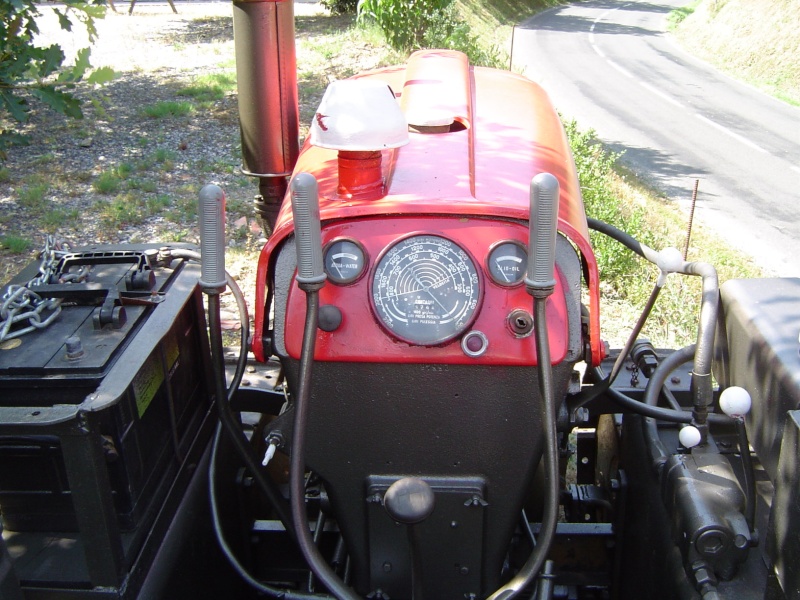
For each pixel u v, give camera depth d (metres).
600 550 2.88
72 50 13.80
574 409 2.51
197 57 13.73
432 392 2.08
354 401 2.11
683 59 22.66
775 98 17.81
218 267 1.98
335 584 1.92
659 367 2.72
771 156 12.73
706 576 2.01
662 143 13.20
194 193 7.30
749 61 21.50
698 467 2.23
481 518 2.20
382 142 1.98
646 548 2.54
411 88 2.84
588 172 7.41
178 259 2.60
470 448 2.14
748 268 7.84
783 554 1.80
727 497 2.11
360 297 2.05
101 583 1.94
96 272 2.42
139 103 10.23
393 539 2.25
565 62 20.92
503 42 23.34
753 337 2.26
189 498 2.41
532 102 2.97
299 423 1.89
